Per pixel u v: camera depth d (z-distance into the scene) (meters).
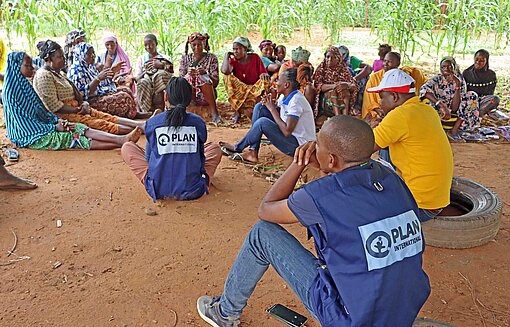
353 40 13.65
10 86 5.56
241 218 4.27
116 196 4.60
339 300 2.19
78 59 6.64
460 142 6.51
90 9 9.79
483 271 3.55
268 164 5.59
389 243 2.10
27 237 3.85
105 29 12.81
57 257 3.60
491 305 3.18
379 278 2.08
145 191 4.73
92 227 4.03
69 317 2.99
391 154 3.81
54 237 3.86
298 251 2.46
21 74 5.56
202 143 4.49
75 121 6.09
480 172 5.46
